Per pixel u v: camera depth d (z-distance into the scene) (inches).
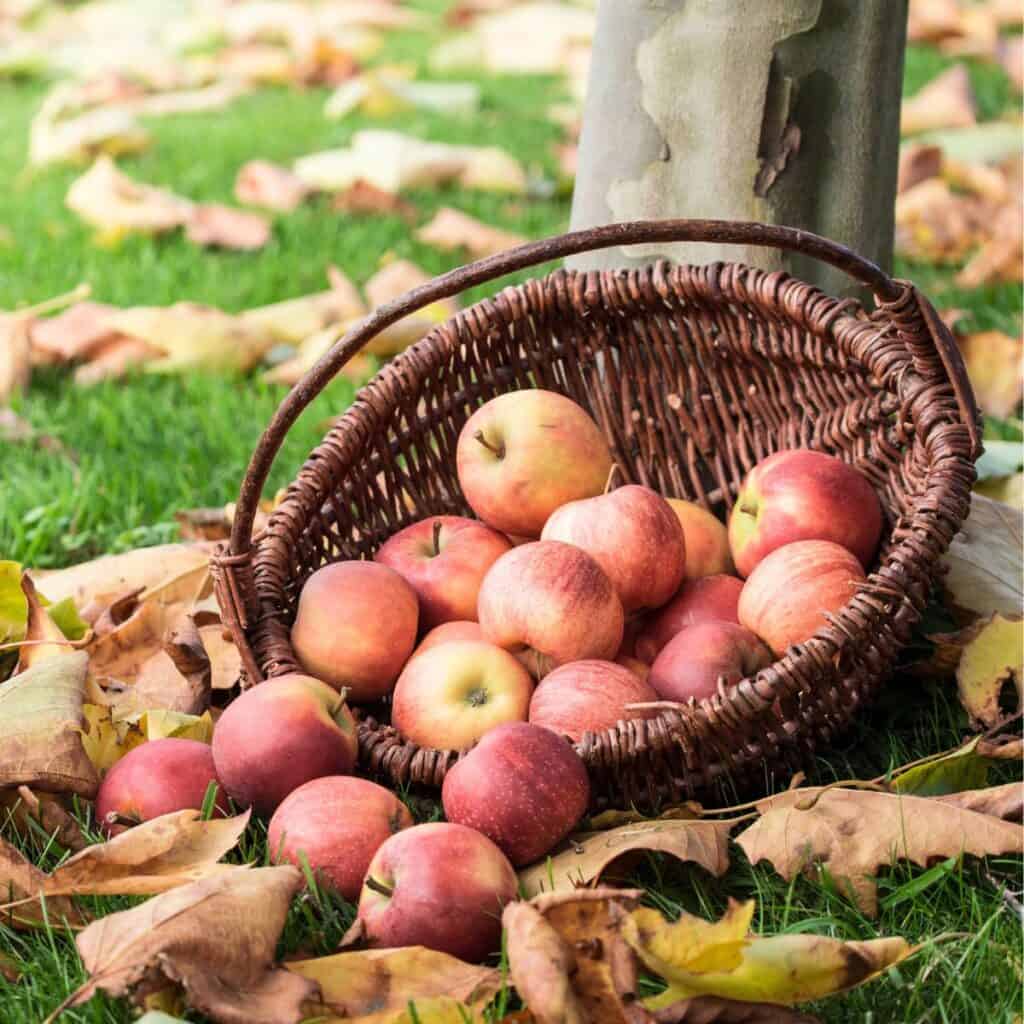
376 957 63.6
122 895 72.9
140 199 190.7
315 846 71.2
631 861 72.9
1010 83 258.1
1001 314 156.0
